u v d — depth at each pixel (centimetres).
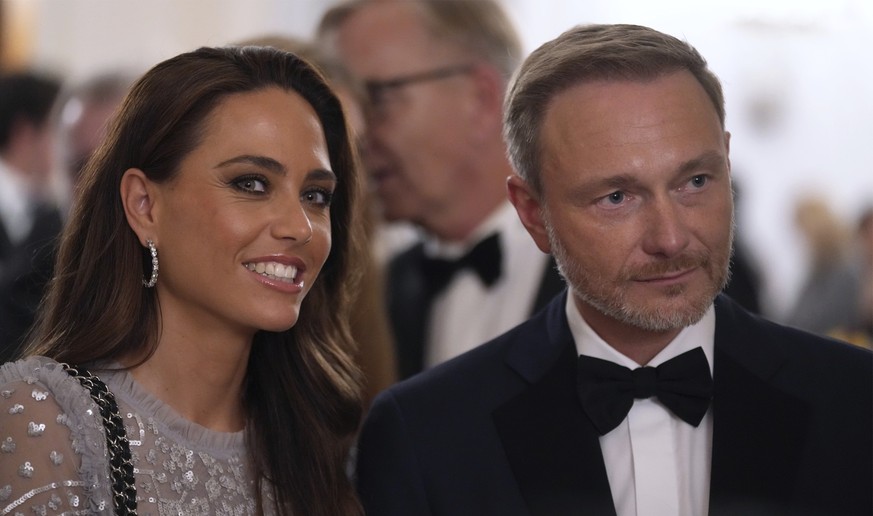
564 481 407
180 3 1287
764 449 398
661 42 392
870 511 390
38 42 1314
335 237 462
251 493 420
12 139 965
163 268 407
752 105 1159
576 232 388
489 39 654
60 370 391
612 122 379
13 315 601
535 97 398
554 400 420
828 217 1080
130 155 408
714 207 382
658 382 407
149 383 408
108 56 1304
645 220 381
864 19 1149
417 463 419
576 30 409
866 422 401
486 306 635
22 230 918
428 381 436
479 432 420
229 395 425
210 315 405
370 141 652
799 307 1057
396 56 645
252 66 410
